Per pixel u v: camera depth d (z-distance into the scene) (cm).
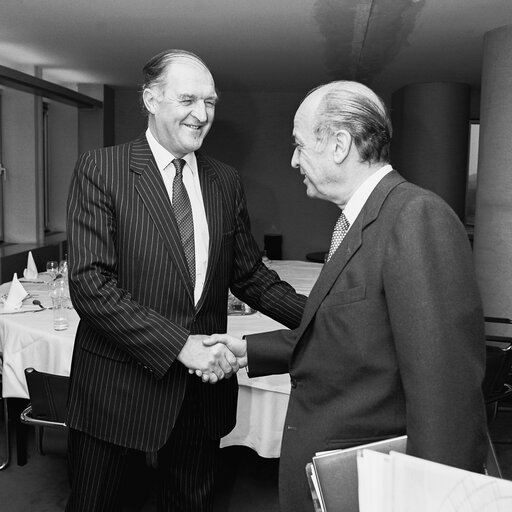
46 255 634
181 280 160
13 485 265
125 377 162
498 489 76
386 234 105
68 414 172
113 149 163
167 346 150
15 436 318
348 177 114
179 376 163
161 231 158
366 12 436
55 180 786
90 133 782
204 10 434
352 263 110
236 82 757
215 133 845
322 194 119
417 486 81
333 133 111
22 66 642
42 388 213
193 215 166
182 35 508
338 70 668
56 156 781
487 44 480
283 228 860
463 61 611
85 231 155
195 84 152
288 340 140
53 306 306
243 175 852
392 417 109
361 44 539
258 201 856
